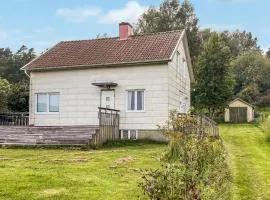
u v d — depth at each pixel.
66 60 31.05
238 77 101.44
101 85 29.22
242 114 65.38
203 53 58.00
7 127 27.25
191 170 8.08
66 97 30.61
